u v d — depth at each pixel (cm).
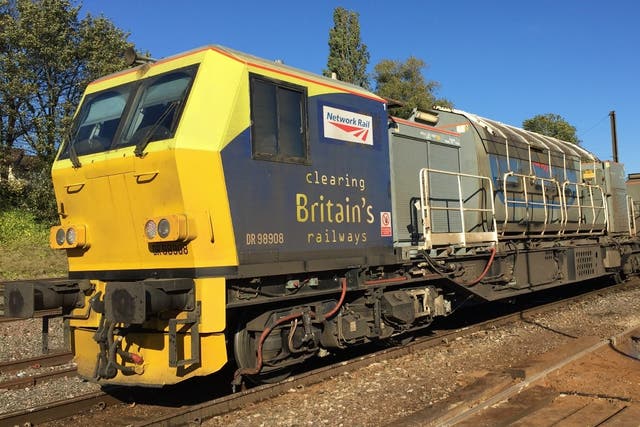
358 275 717
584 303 1252
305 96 662
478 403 548
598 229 1408
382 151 779
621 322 1002
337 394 610
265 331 604
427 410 514
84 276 630
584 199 1397
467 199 1010
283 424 523
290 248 621
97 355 606
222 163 554
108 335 570
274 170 610
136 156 549
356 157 730
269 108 614
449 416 509
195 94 552
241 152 575
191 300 536
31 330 1106
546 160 1255
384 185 775
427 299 855
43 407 569
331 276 692
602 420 498
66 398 653
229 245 557
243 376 626
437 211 932
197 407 537
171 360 526
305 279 653
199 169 535
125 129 594
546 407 541
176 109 550
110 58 2372
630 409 523
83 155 614
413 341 869
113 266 602
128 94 623
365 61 4034
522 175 1091
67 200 634
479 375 659
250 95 593
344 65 3938
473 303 1010
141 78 622
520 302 1360
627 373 658
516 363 723
